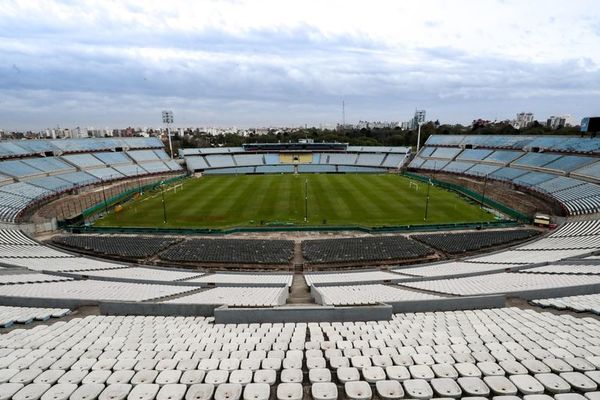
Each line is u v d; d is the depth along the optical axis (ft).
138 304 57.67
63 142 305.53
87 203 205.05
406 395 31.14
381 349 39.09
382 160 372.38
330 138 508.94
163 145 391.86
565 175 216.13
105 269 103.65
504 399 29.40
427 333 44.93
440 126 629.92
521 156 268.82
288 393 31.07
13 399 30.53
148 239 142.31
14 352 40.27
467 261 113.29
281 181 287.28
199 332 47.70
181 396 30.96
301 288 89.04
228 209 193.98
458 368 34.35
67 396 31.07
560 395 29.45
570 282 69.46
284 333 46.01
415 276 94.07
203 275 101.09
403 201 208.95
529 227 159.33
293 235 151.94
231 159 382.63
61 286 75.66
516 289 65.41
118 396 31.07
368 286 81.56
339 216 178.19
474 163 296.71
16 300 61.52
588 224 140.26
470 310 56.03
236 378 33.17
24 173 229.66
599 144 230.89
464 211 186.09
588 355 36.68
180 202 211.61
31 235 148.97
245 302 63.16
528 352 37.45
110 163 305.73
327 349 39.45
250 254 124.77
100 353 39.52
